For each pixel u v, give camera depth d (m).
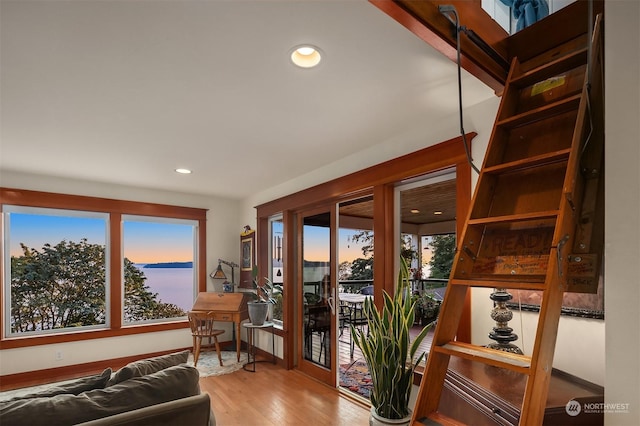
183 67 1.84
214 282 5.48
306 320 4.24
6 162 3.57
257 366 4.48
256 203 5.28
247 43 1.64
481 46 1.44
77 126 2.61
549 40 1.50
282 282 4.71
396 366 2.11
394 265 3.01
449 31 1.34
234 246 5.73
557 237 1.04
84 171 3.97
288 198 4.40
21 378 3.99
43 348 4.13
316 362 4.04
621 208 0.91
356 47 1.68
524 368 0.96
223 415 3.08
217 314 4.69
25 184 4.09
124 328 4.67
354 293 4.30
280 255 4.87
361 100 2.24
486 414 1.29
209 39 1.61
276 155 3.40
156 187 4.86
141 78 1.94
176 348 5.04
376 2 1.15
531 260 1.19
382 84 2.04
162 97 2.17
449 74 1.93
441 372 1.23
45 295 4.25
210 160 3.55
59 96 2.13
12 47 1.64
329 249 3.88
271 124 2.62
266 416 3.06
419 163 2.68
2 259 3.97
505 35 1.61
